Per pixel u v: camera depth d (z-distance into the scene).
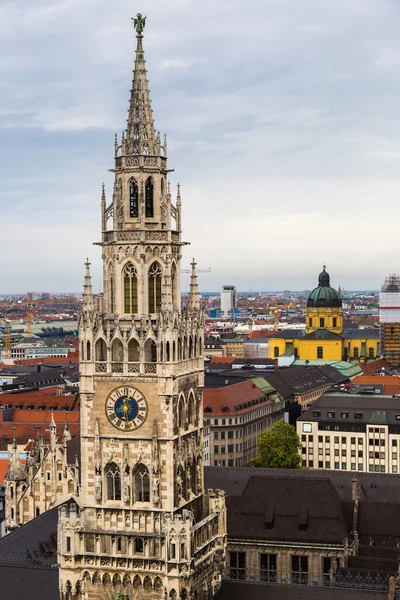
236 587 81.88
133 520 75.56
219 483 141.88
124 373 75.12
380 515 120.06
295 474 142.00
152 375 74.56
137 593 74.94
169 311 74.31
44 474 125.06
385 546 115.12
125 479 75.62
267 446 195.62
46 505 124.88
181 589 73.31
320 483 122.62
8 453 187.62
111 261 76.69
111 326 75.94
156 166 76.12
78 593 76.00
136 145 76.25
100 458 76.12
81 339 76.00
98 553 75.31
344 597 80.69
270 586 81.88
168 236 75.94
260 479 124.94
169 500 74.88
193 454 79.31
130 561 74.81
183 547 73.25
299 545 116.88
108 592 75.44
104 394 75.94
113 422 75.88
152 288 76.44
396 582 83.56
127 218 76.31
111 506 75.94
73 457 138.75
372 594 80.75
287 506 120.94
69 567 75.56
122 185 76.38
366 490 137.12
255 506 121.88
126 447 75.56
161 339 74.06
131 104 76.94
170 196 76.62
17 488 125.88
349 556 105.12
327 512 119.25
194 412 79.31
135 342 75.75
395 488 136.75
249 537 118.50
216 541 80.31
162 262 76.12
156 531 75.19
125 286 76.44
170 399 74.25
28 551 98.62
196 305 79.62
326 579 113.06
